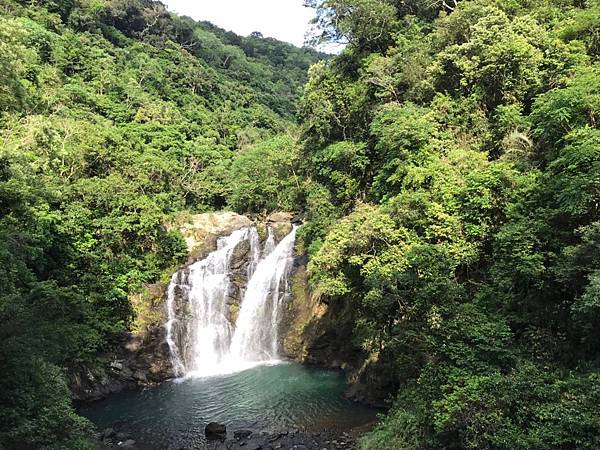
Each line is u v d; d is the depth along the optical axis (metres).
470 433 12.79
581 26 26.20
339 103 35.12
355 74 38.19
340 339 28.42
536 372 13.76
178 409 23.52
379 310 19.02
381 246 22.44
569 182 16.61
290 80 109.75
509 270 17.64
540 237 17.36
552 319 16.47
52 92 45.38
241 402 23.95
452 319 16.20
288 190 42.03
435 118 28.28
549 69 26.12
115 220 32.00
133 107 56.34
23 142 31.27
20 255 19.81
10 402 14.20
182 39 92.88
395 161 26.50
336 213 33.06
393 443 15.41
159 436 20.30
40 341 15.07
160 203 37.09
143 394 26.31
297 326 31.31
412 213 22.19
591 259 14.55
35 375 15.19
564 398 12.46
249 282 36.06
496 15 29.02
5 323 14.30
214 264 35.41
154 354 29.62
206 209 47.09
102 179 34.28
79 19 67.38
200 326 32.84
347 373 27.09
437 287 17.12
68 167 33.91
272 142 50.72
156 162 39.75
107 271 29.97
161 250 34.06
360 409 22.16
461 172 23.45
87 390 25.48
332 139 36.56
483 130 26.59
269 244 37.91
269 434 19.92
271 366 30.22
